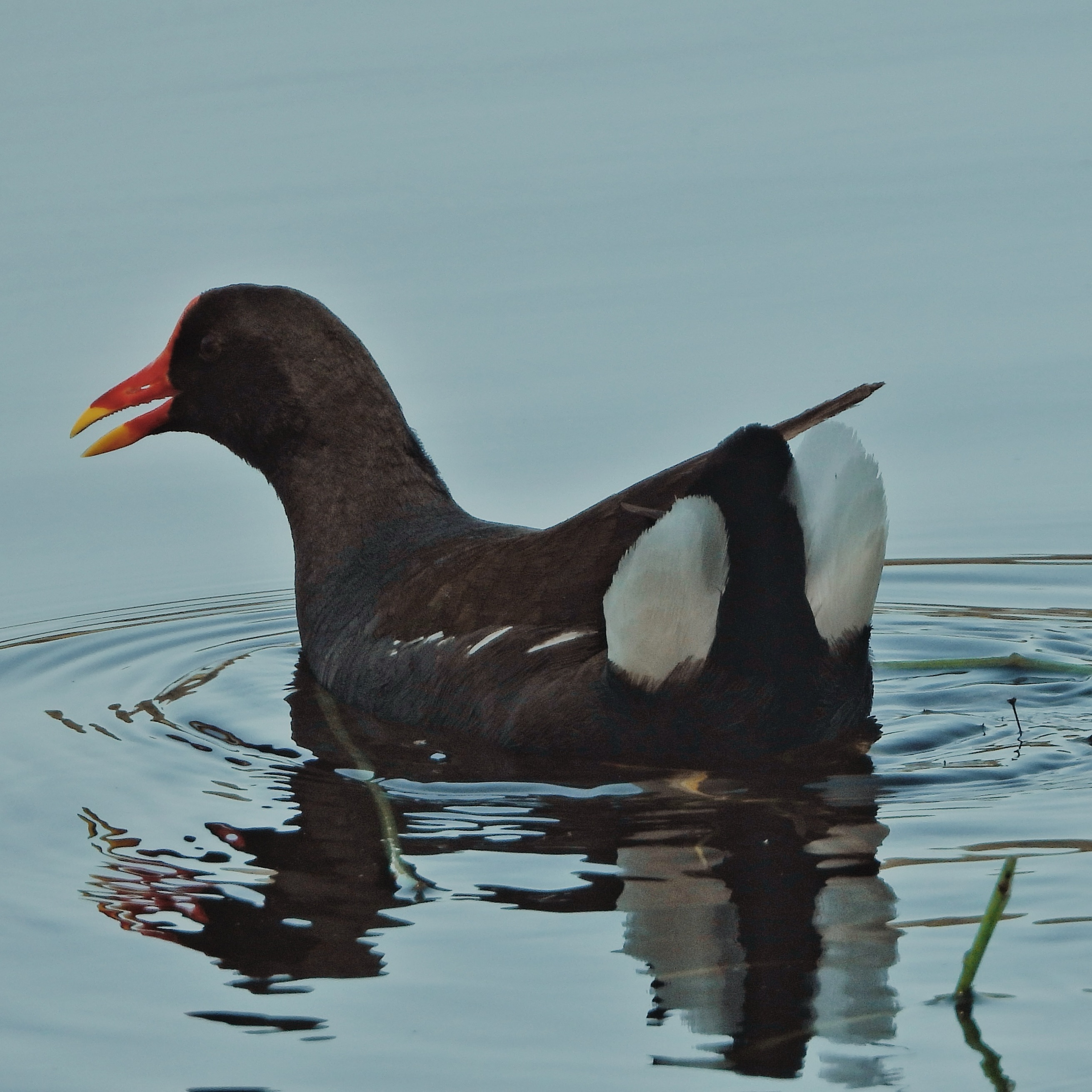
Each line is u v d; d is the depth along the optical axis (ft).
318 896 30.78
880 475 35.99
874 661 45.16
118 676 46.19
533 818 34.14
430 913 29.78
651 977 27.12
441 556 42.52
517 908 29.86
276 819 34.76
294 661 46.88
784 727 36.01
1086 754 36.86
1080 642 46.73
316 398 45.34
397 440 45.44
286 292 46.19
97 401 47.83
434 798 35.47
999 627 48.73
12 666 47.19
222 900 30.81
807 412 37.17
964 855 31.17
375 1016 26.32
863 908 29.19
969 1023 25.35
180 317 47.39
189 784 36.96
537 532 40.37
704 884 30.58
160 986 27.61
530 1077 24.50
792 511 34.81
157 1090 24.63
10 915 30.40
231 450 47.98
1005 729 38.86
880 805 33.94
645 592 34.50
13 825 34.83
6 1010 26.99
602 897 30.17
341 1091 24.35
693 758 36.17
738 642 35.14
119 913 30.37
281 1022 26.32
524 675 37.50
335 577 44.65
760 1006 26.17
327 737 39.78
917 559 54.08
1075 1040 24.80
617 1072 24.57
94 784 37.17
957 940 27.81
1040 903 28.89
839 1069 24.40
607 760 36.68
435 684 39.47
